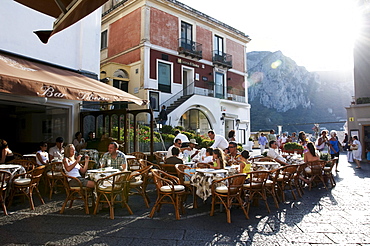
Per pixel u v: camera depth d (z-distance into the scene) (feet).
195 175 17.29
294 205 18.53
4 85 16.22
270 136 60.64
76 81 24.27
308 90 495.41
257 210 17.31
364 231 13.35
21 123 38.58
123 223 14.52
